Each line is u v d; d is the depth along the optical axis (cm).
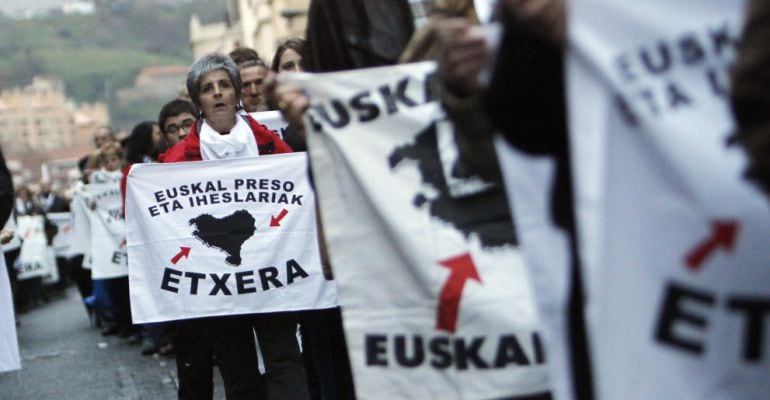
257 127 584
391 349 338
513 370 331
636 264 248
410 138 340
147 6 19100
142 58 18825
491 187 332
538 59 266
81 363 1035
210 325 564
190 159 578
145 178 566
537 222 269
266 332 558
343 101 344
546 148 268
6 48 18288
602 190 250
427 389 336
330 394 547
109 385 889
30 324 1534
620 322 250
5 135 12456
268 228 561
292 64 619
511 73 267
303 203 561
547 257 268
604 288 249
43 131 12712
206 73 573
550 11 254
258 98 679
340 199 344
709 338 244
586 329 264
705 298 244
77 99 17938
